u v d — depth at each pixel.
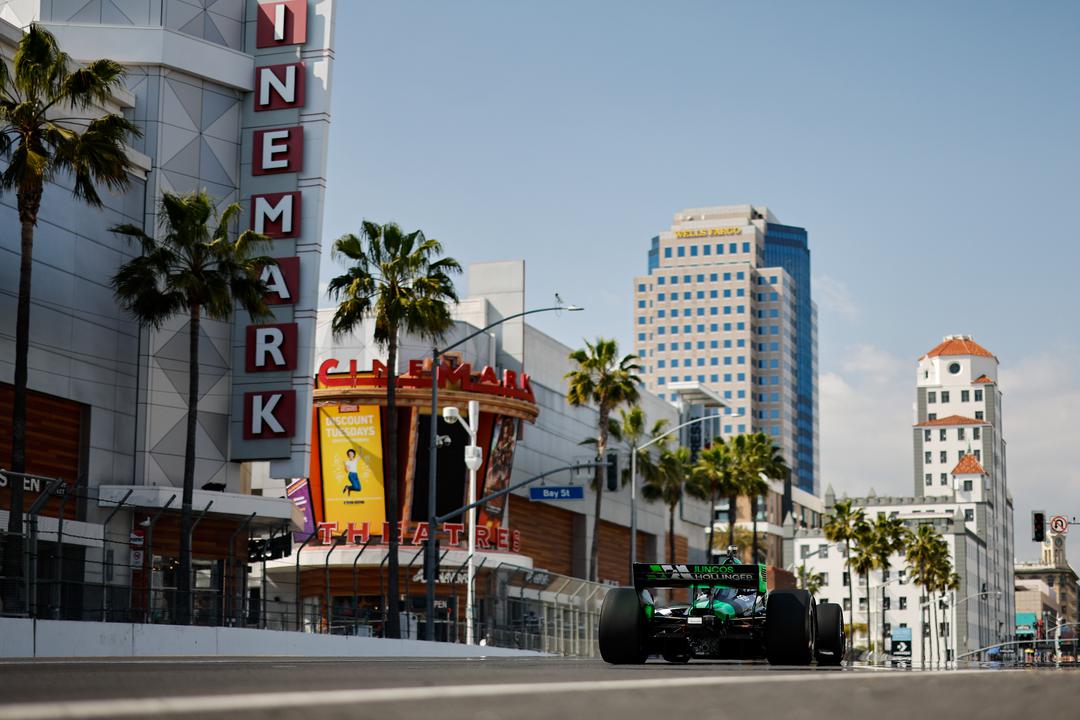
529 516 84.94
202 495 49.12
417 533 69.44
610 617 16.19
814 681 7.04
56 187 47.56
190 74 52.69
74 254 48.25
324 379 71.00
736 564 16.31
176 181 52.06
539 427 86.19
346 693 5.26
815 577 159.25
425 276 54.75
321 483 71.06
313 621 43.78
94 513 47.94
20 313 38.78
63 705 4.29
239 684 7.54
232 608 41.75
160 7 52.78
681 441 118.44
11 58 45.12
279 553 51.41
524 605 60.66
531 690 5.96
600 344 81.62
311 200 52.50
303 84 53.25
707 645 16.50
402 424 70.75
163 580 48.75
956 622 176.88
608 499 96.06
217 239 46.44
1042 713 4.68
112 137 40.38
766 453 108.50
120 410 49.91
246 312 52.66
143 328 50.78
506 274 84.50
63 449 47.66
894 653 160.00
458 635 61.12
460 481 71.00
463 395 70.75
